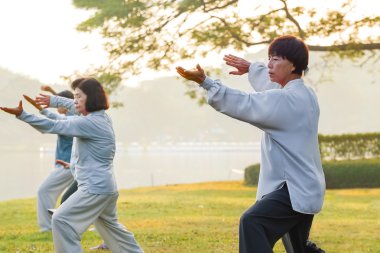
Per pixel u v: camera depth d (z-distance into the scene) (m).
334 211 14.36
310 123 4.86
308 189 4.77
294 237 4.97
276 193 4.82
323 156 24.84
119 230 6.70
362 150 24.77
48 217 10.09
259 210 4.76
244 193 19.88
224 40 15.72
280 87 5.25
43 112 7.25
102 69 15.94
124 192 20.75
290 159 4.79
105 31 15.28
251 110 4.71
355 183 22.50
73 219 6.31
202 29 15.71
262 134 5.05
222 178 42.56
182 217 12.81
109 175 6.43
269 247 4.71
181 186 23.39
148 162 66.69
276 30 15.17
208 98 4.72
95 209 6.41
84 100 6.40
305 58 4.97
